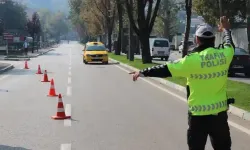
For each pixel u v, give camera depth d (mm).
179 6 39531
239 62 27250
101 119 12133
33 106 14539
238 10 46750
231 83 20344
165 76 5750
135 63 38438
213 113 5652
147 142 9406
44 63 44031
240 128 10898
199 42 5801
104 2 74625
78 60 50938
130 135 10094
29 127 11031
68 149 8836
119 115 12781
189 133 5801
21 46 77938
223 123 5719
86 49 44469
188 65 5609
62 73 30078
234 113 13039
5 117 12453
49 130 10664
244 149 8820
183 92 18750
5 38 66000
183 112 13375
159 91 19188
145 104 15078
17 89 19828
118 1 53781
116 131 10523
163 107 14383
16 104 15008
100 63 44188
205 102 5664
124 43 74375
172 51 89750
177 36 96688
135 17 59781
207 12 48094
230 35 6020
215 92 5688
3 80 24594
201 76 5637
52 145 9180
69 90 19375
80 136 10000
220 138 5766
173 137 9883
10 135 10141
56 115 12352
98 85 21750
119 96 17312
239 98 15055
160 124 11422
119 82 23469
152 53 52281
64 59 53594
